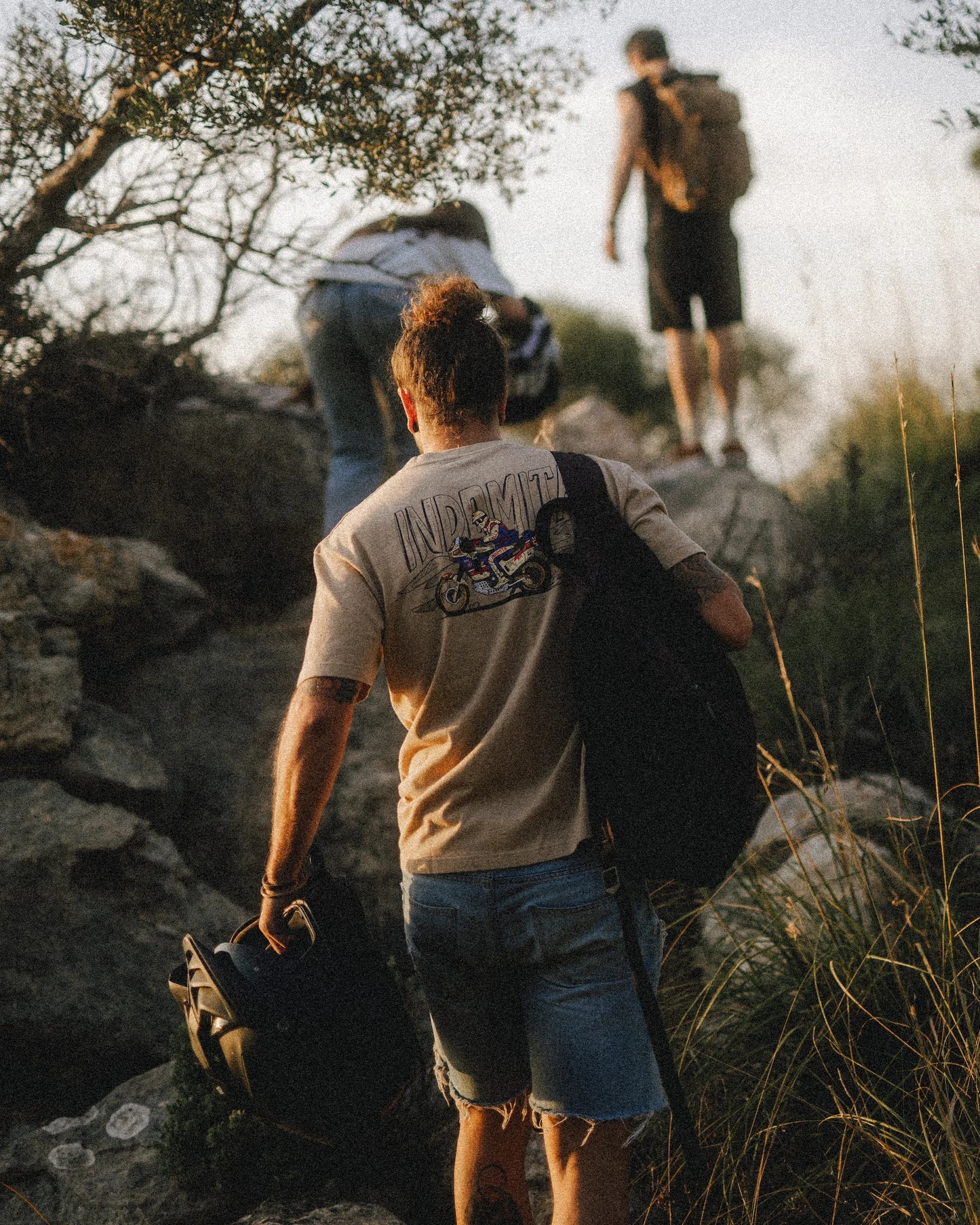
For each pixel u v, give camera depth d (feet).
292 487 14.69
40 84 9.26
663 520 5.92
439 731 5.72
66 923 8.70
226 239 9.96
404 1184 7.66
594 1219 5.51
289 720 5.54
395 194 9.32
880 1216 6.72
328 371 12.29
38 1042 8.20
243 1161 7.32
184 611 12.41
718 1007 8.29
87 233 9.84
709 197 16.71
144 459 14.03
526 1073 6.16
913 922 8.18
